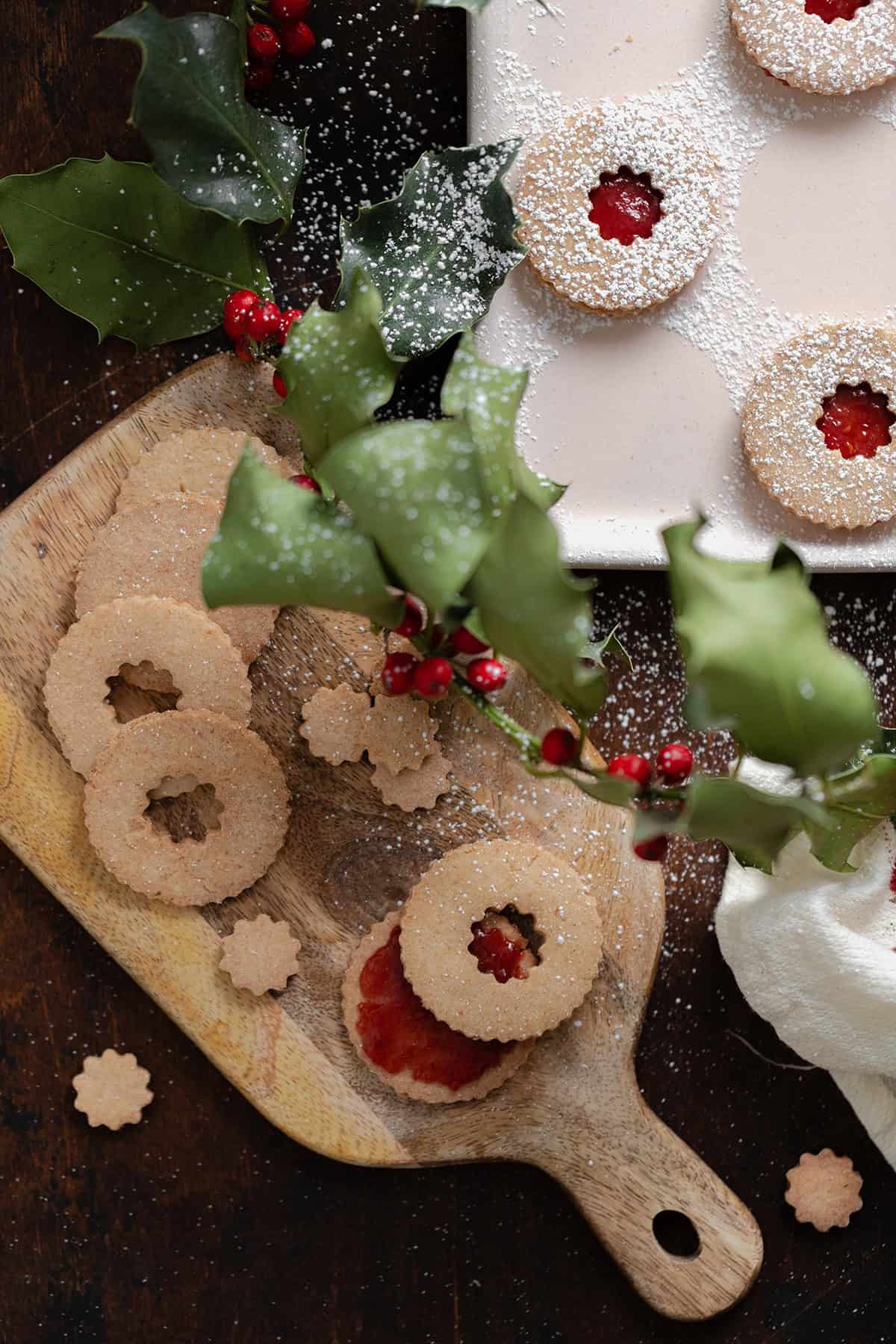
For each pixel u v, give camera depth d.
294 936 0.91
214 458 0.91
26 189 0.88
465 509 0.75
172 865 0.90
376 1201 0.93
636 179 0.91
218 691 0.90
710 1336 0.93
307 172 0.92
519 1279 0.93
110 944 0.90
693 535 0.76
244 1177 0.93
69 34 0.92
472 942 0.90
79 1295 0.93
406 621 0.80
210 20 0.85
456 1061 0.90
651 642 0.93
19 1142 0.92
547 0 0.91
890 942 0.91
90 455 0.91
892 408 0.91
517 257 0.88
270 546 0.77
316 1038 0.91
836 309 0.92
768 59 0.90
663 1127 0.91
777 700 0.76
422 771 0.91
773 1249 0.93
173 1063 0.93
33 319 0.92
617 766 0.81
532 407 0.91
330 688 0.91
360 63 0.92
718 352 0.91
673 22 0.91
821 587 0.93
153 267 0.90
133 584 0.90
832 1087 0.93
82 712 0.90
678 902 0.93
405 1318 0.93
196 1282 0.93
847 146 0.91
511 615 0.76
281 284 0.92
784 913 0.90
